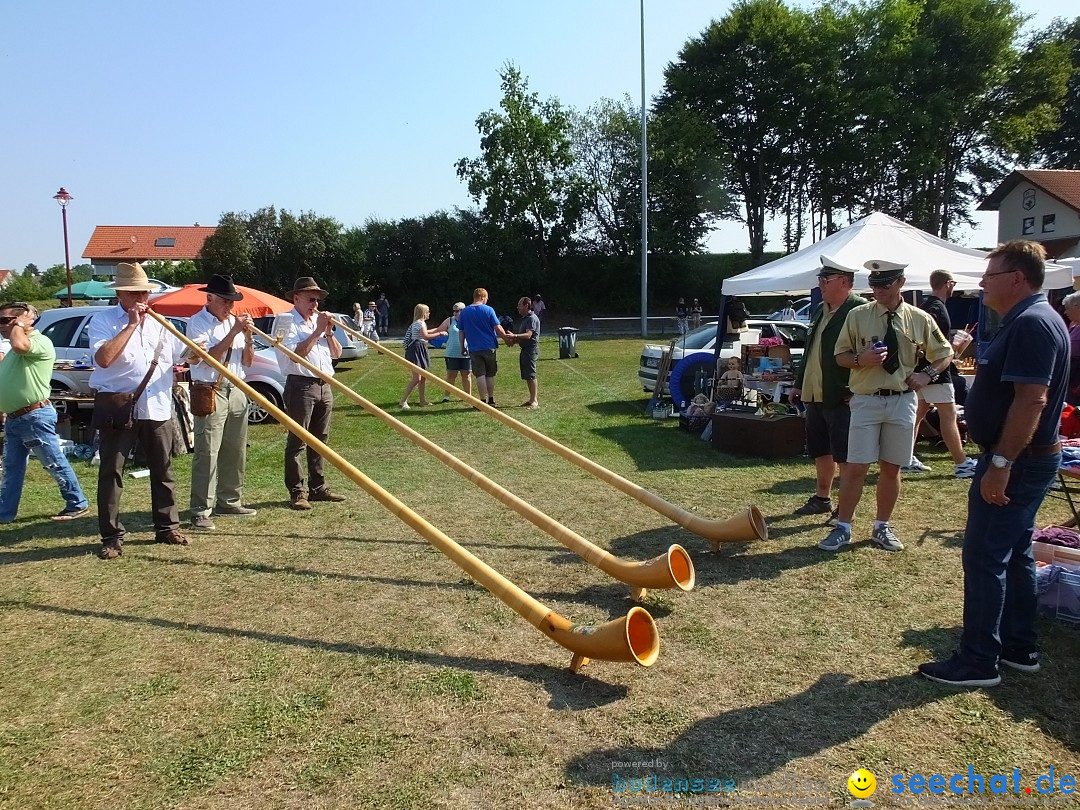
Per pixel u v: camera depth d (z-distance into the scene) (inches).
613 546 201.5
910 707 119.7
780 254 1723.7
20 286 1524.4
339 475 293.1
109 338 189.9
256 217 1411.2
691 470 292.4
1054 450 120.8
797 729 114.1
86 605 163.6
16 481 229.0
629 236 1638.8
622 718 117.2
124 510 245.0
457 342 486.0
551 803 97.6
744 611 157.2
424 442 189.6
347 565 188.5
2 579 179.3
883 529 195.6
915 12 1465.3
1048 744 109.7
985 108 1555.1
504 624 152.6
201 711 120.3
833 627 149.1
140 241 1891.0
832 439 205.9
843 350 190.5
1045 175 1190.9
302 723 116.4
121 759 107.7
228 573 183.2
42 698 124.9
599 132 1660.9
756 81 1535.4
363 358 823.7
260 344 444.8
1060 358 116.7
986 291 122.3
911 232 331.9
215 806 97.4
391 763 106.1
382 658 137.9
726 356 408.8
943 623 150.1
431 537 145.3
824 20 1494.8
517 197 1585.9
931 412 319.6
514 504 172.2
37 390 224.2
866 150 1475.1
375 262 1549.0
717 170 1550.2
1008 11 1478.8
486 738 112.2
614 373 661.9
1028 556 128.4
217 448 223.6
